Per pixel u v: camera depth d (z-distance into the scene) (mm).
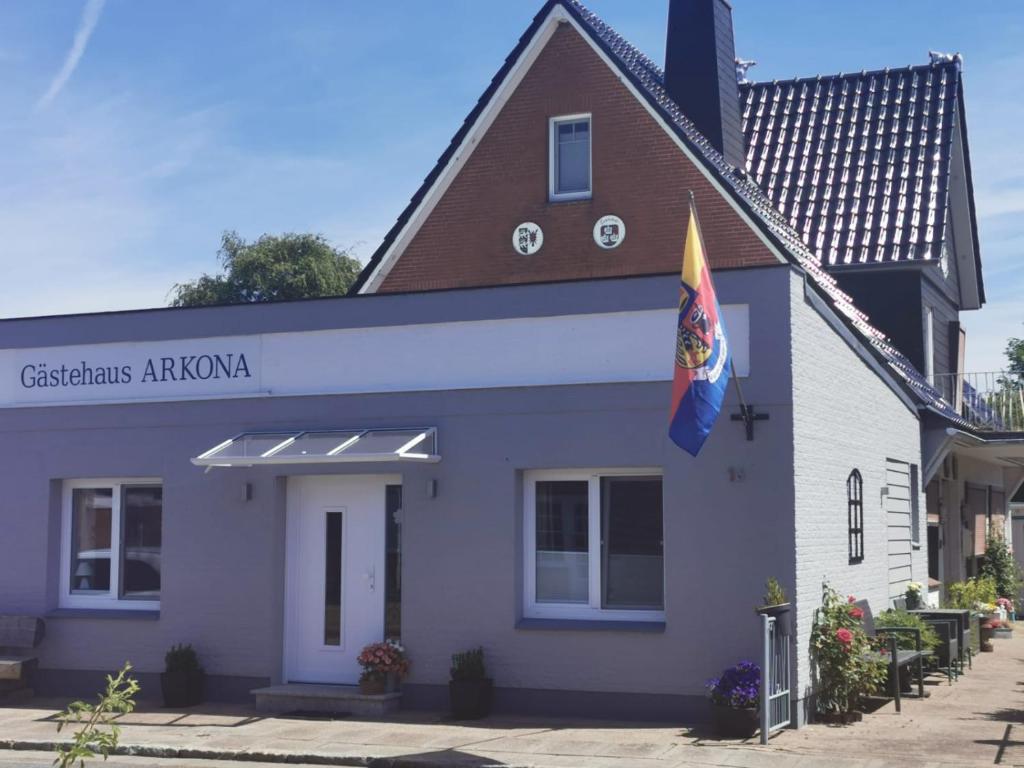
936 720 13297
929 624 16969
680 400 11562
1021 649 21812
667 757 11117
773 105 27109
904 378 18969
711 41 24688
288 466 14586
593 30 20203
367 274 21266
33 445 15922
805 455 13148
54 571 15844
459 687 13234
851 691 13375
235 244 49500
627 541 13492
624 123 20141
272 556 14656
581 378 13516
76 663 15422
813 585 13266
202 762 11672
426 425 14102
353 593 14555
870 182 24891
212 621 14836
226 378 15086
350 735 12438
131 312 15578
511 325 13852
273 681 14539
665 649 12961
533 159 20609
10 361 16125
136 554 15594
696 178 19656
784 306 12828
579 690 13242
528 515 13844
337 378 14578
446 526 13898
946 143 25109
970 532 27312
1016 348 53375
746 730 12031
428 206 21062
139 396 15461
